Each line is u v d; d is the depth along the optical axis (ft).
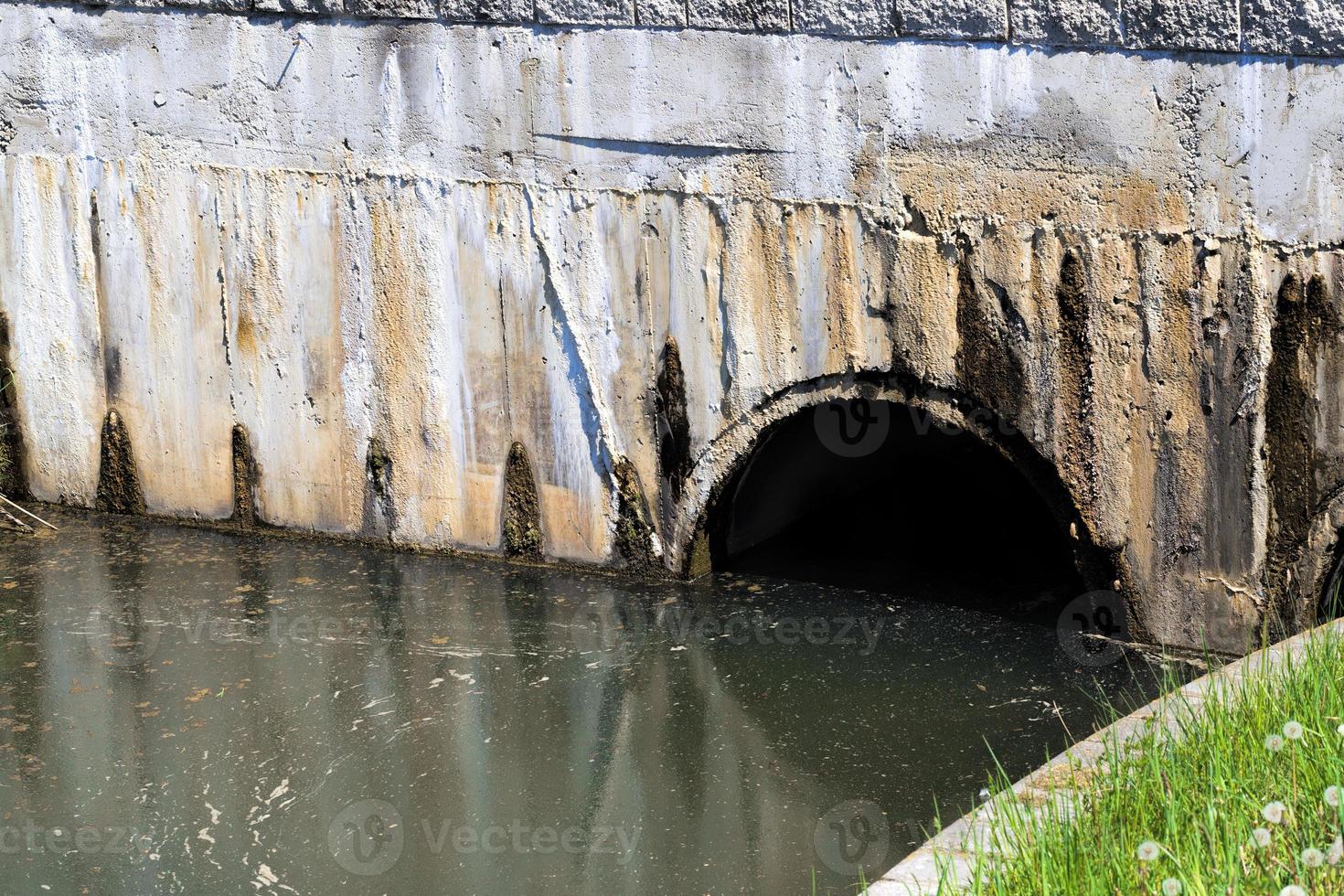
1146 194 27.40
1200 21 26.25
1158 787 17.81
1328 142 25.80
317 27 33.65
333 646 31.40
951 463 39.22
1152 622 29.25
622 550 33.96
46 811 25.75
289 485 36.50
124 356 37.32
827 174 29.96
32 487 39.04
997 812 18.11
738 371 31.76
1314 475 27.14
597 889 22.95
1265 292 26.81
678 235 31.58
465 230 33.37
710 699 28.86
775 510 36.09
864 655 30.25
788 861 23.48
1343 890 15.53
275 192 34.83
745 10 29.84
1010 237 28.66
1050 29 27.48
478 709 28.84
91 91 36.04
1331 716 18.72
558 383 33.47
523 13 31.78
